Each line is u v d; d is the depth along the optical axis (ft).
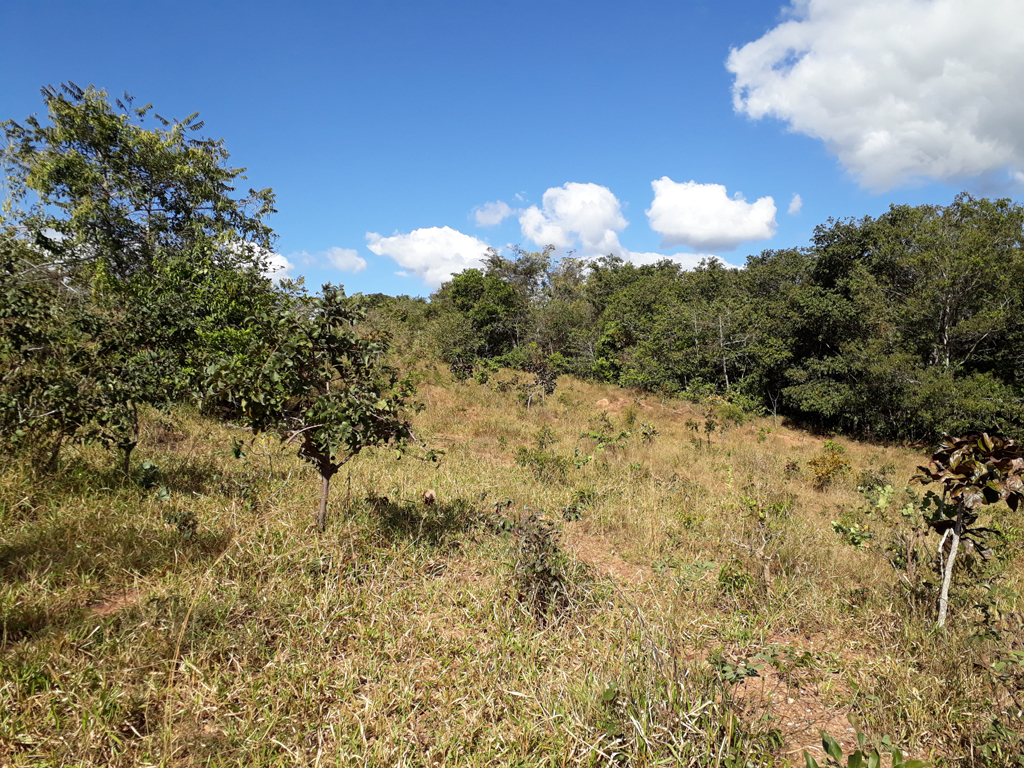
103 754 7.49
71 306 20.74
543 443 34.71
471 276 128.67
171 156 47.50
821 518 24.38
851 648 12.66
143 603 10.69
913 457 49.49
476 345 98.27
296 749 8.05
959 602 13.64
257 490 18.29
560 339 108.17
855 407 61.16
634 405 59.06
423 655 10.98
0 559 11.65
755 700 10.37
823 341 68.39
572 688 9.73
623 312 95.25
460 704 9.56
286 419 14.55
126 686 8.64
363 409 14.07
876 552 18.07
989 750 8.34
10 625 9.57
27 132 44.96
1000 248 57.57
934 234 60.23
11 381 16.10
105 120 44.32
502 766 8.05
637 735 8.15
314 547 14.17
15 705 7.87
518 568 13.82
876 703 10.07
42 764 7.11
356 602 12.32
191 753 7.70
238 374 13.48
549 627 12.23
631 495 24.75
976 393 51.78
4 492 14.26
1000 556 18.35
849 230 72.08
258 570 12.82
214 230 49.55
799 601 14.49
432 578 14.26
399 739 8.46
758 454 40.32
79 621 10.00
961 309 57.88
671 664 9.63
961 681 10.61
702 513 22.70
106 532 13.28
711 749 7.99
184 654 9.60
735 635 12.59
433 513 18.54
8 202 40.70
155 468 17.61
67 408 15.78
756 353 68.64
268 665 9.75
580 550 18.30
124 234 46.32
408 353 74.64
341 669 10.02
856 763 6.46
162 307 20.21
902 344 60.75
